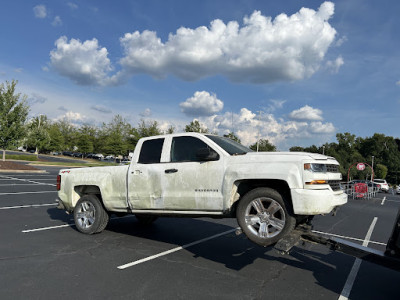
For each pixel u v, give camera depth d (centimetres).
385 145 10988
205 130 4138
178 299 349
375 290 405
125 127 6388
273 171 422
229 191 455
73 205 673
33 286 369
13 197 1113
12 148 2578
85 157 7338
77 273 417
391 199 2298
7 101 2500
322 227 854
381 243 689
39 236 606
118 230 692
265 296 368
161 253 525
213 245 591
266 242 418
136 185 564
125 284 386
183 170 509
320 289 399
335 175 446
